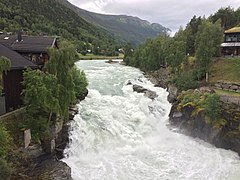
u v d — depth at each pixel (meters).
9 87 30.61
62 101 27.91
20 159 25.23
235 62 59.44
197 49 58.22
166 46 82.88
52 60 28.42
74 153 31.64
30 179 24.02
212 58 60.78
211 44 55.69
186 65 65.50
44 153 28.20
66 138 32.06
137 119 41.12
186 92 46.72
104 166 29.75
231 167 30.83
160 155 33.28
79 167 29.09
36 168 26.11
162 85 60.72
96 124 36.62
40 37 45.78
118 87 54.06
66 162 29.69
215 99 38.50
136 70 82.50
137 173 28.86
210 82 53.50
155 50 82.50
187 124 40.72
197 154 34.00
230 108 37.50
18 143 26.25
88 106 41.25
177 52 63.81
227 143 35.44
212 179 28.27
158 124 43.25
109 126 37.03
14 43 43.16
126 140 35.72
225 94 43.66
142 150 34.38
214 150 35.25
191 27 89.56
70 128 33.59
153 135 39.59
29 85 26.39
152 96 50.53
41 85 26.11
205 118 38.22
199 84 52.62
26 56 41.25
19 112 30.39
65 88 28.25
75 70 44.16
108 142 34.69
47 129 27.31
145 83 62.22
